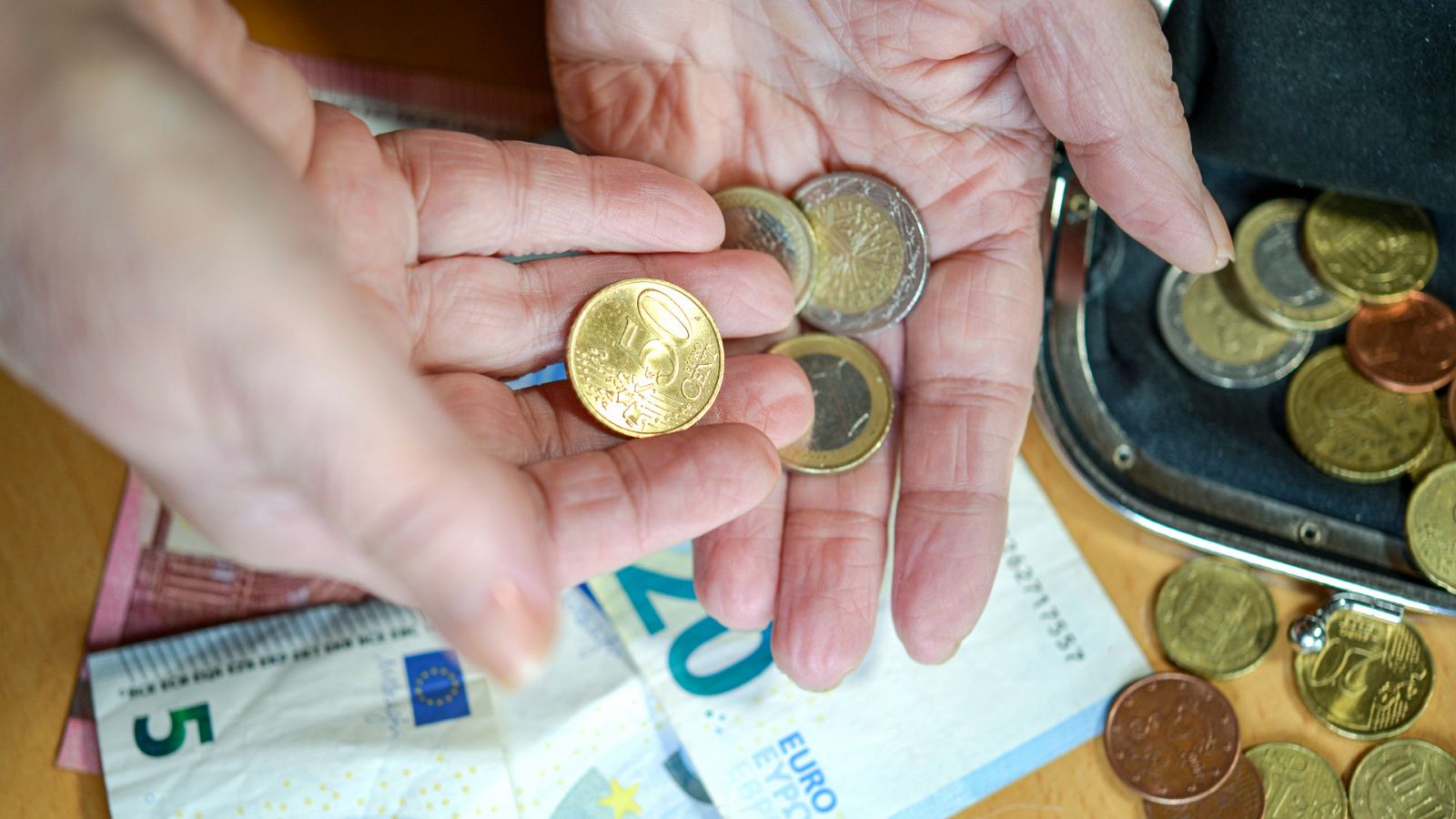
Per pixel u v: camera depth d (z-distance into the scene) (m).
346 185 0.27
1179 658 0.32
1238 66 0.31
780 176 0.33
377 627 0.32
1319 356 0.33
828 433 0.31
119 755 0.31
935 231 0.32
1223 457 0.33
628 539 0.26
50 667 0.32
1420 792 0.31
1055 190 0.32
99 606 0.32
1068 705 0.32
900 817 0.31
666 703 0.32
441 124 0.36
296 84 0.28
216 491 0.25
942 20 0.29
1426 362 0.33
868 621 0.30
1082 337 0.33
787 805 0.31
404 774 0.31
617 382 0.29
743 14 0.31
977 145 0.31
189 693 0.32
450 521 0.23
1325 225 0.33
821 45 0.30
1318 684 0.32
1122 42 0.28
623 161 0.30
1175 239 0.29
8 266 0.24
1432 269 0.33
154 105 0.24
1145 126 0.29
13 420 0.33
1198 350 0.33
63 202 0.24
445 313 0.29
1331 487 0.32
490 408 0.28
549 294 0.29
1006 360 0.31
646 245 0.30
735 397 0.29
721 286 0.30
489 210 0.29
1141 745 0.31
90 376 0.24
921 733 0.32
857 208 0.32
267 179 0.24
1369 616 0.32
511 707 0.32
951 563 0.30
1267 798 0.31
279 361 0.23
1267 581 0.33
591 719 0.32
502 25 0.36
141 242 0.23
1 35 0.25
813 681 0.30
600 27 0.32
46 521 0.33
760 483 0.27
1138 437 0.33
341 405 0.23
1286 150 0.32
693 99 0.32
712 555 0.30
